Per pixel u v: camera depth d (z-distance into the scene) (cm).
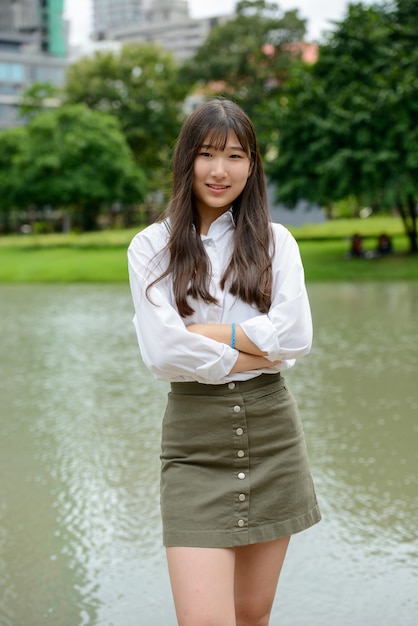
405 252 2216
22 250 2970
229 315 226
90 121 3572
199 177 225
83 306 1371
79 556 354
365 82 2036
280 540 223
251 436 217
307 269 1894
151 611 304
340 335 960
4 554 357
